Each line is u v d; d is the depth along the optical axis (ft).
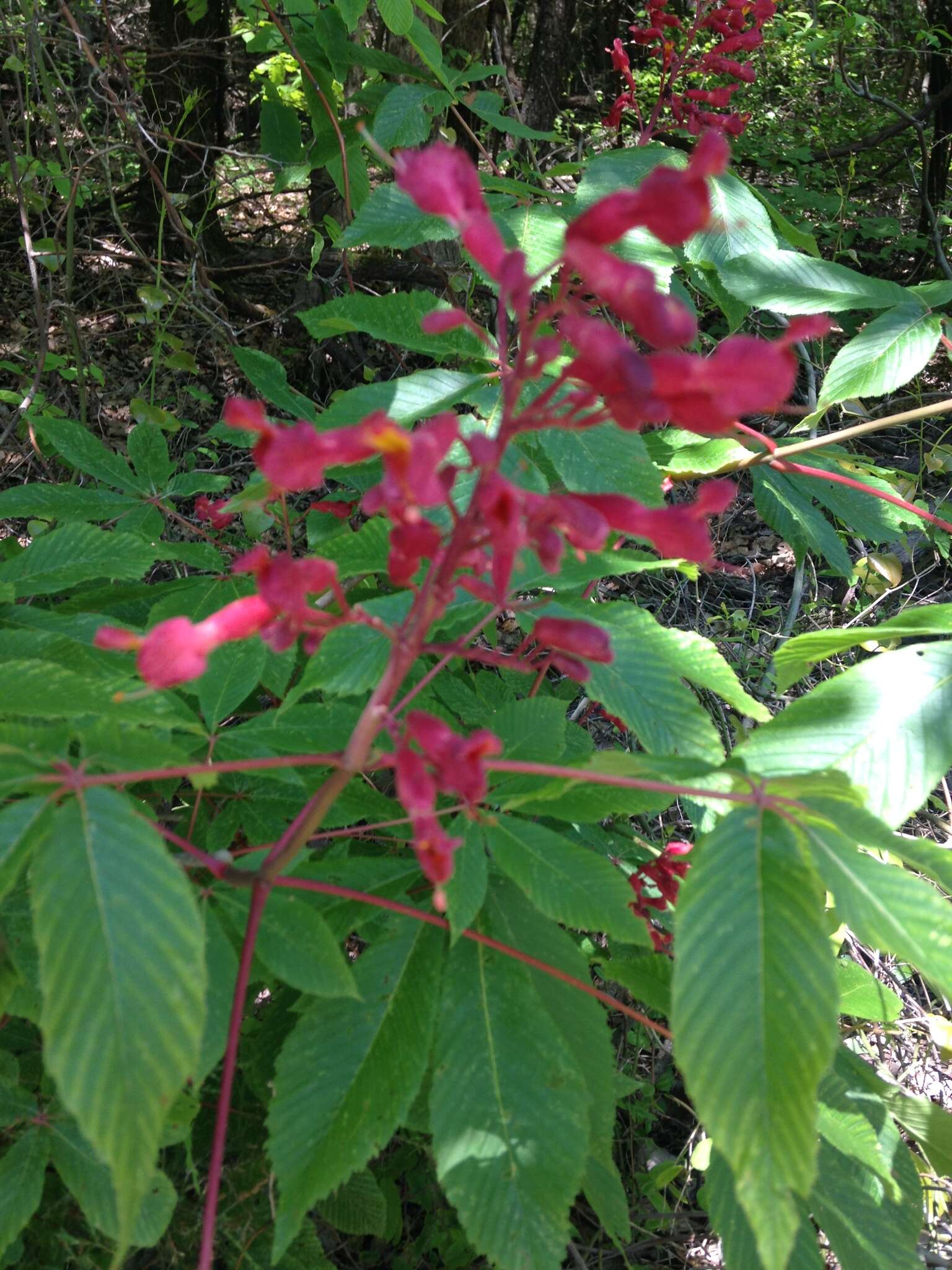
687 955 1.20
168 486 2.43
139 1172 1.08
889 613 4.14
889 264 7.70
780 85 8.39
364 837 1.99
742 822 1.27
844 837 1.27
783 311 2.12
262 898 1.37
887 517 2.75
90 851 1.14
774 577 4.66
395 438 1.07
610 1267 2.41
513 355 1.91
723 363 1.04
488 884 1.62
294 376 5.65
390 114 2.54
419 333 1.88
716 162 1.02
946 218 6.79
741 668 3.81
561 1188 1.40
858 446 5.22
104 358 5.41
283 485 1.10
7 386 5.18
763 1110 1.15
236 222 6.82
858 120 8.63
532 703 1.69
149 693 1.41
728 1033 1.17
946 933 1.21
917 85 9.32
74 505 2.36
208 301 5.13
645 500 1.68
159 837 1.16
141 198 5.84
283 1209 1.40
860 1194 1.74
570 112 7.32
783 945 1.19
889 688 1.60
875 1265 1.69
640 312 1.02
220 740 1.63
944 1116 1.96
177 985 1.11
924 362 2.04
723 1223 1.67
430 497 1.08
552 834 1.52
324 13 2.88
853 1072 1.91
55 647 1.73
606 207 1.04
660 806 1.60
